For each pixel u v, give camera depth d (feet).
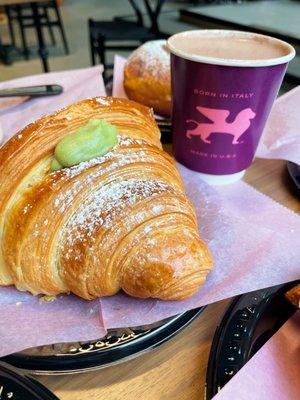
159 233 0.50
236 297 0.54
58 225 0.50
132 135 0.60
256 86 0.66
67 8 6.22
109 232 0.49
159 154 0.60
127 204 0.50
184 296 0.52
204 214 0.68
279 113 0.95
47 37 4.97
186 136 0.75
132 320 0.51
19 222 0.50
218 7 3.44
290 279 0.56
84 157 0.53
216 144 0.73
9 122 0.93
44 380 0.47
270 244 0.61
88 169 0.52
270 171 0.88
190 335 0.53
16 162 0.53
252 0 3.93
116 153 0.55
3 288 0.56
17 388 0.41
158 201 0.52
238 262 0.59
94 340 0.48
